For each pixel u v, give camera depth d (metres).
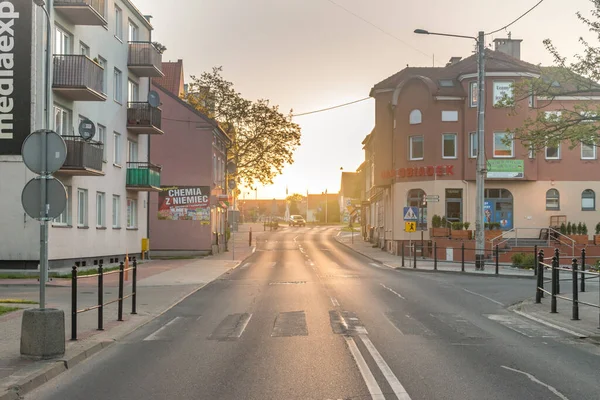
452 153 41.34
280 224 111.06
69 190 25.66
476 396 6.94
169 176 41.59
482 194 28.45
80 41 26.22
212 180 42.44
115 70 31.12
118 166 31.27
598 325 12.23
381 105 45.06
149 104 32.62
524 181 40.81
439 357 9.21
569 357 9.28
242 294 18.62
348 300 16.73
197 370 8.45
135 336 11.34
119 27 31.52
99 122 28.58
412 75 43.91
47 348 8.66
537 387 7.37
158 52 33.97
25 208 9.20
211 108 53.19
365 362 8.84
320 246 54.19
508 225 41.06
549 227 39.12
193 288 20.78
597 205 41.06
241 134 53.44
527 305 15.61
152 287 21.23
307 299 16.95
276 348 10.01
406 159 42.31
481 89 28.23
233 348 10.08
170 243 41.03
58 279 22.23
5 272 22.70
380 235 51.41
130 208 34.06
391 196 44.56
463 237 37.19
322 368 8.48
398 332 11.59
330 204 125.12
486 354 9.48
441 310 14.89
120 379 7.96
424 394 7.02
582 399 6.84
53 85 23.44
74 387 7.56
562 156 41.03
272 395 7.08
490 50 42.31
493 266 31.75
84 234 27.05
